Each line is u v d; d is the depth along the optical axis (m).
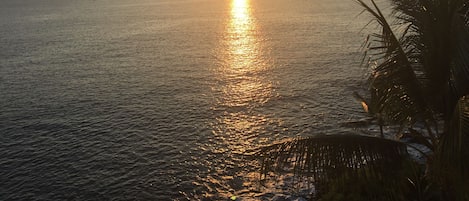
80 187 18.22
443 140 7.30
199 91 34.16
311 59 45.50
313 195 14.65
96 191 17.80
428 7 7.83
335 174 7.96
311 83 34.84
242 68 42.94
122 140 23.61
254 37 66.69
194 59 49.56
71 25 97.62
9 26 99.62
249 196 16.22
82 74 43.31
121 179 18.73
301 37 63.09
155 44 63.69
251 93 32.72
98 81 39.69
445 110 8.34
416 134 10.76
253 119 26.33
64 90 36.66
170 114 28.12
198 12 125.69
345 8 110.75
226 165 19.42
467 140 6.55
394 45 8.73
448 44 7.65
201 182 17.92
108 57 53.44
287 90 33.03
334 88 32.75
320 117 26.00
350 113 26.39
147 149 22.00
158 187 17.78
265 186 16.41
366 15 86.94
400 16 9.17
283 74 39.03
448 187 9.61
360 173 11.38
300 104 29.03
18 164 20.95
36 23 104.50
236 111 28.17
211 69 43.16
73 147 22.92
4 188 18.50
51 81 40.56
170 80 38.75
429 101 8.48
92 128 26.03
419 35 8.27
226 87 35.12
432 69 8.06
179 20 102.50
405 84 8.55
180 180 18.25
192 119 26.88
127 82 38.72
